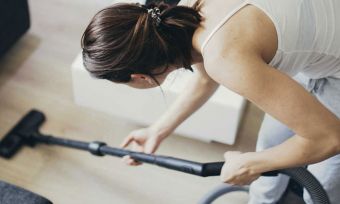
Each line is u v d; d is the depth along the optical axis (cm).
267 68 92
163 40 98
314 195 112
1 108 204
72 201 177
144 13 99
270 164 105
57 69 219
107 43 98
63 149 192
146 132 146
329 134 94
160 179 182
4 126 199
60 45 229
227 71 92
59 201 177
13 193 121
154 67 102
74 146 173
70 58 223
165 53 99
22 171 185
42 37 232
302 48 102
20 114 203
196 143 193
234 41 93
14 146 189
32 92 210
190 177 183
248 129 196
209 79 129
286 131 138
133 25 98
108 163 187
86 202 176
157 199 177
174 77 157
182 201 177
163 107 177
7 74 217
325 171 134
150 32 98
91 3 246
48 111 204
